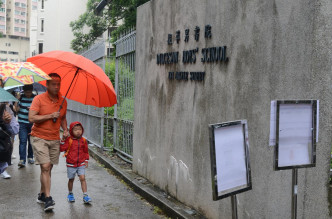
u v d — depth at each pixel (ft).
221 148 9.45
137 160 25.99
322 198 11.23
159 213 19.54
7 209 19.56
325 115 11.38
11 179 26.11
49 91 19.60
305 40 11.64
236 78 15.16
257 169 13.84
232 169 9.66
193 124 18.56
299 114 9.78
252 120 14.14
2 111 21.15
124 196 22.56
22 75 18.39
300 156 9.80
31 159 31.73
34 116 19.08
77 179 26.55
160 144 22.31
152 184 23.47
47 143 19.54
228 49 15.71
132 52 28.09
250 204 14.25
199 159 17.98
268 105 13.25
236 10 15.21
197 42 18.21
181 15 19.88
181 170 19.75
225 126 9.57
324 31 11.48
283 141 9.60
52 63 20.33
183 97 19.58
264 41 13.52
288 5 12.35
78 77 20.31
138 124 25.85
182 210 18.40
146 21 24.53
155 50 23.06
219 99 16.35
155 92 23.06
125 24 75.56
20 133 29.96
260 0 13.76
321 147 11.35
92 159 34.55
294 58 12.07
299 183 11.93
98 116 37.52
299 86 11.84
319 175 11.35
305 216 11.69
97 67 19.35
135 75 26.48
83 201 21.35
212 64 16.93
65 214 19.10
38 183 25.17
